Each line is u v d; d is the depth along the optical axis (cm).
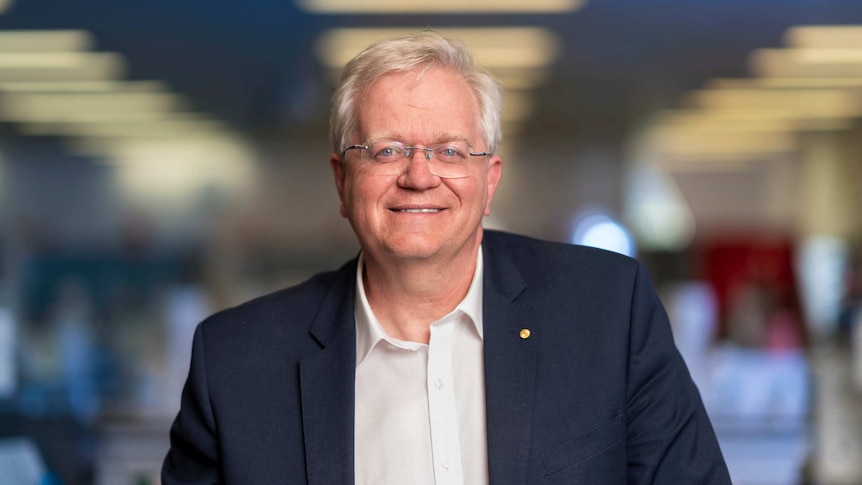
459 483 145
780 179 1350
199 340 159
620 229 1352
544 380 148
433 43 148
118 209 1423
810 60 858
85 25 740
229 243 1431
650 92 1000
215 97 1034
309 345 158
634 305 155
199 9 705
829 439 618
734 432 627
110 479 586
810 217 1341
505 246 169
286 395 153
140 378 848
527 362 149
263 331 159
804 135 1295
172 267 1418
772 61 861
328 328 158
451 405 149
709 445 151
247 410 152
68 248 1406
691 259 1266
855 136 1277
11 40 787
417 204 144
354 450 148
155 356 941
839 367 757
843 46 802
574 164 1359
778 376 734
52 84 962
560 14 702
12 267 1362
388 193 146
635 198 1366
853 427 629
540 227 1380
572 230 1370
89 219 1420
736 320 933
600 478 143
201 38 779
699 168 1362
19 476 568
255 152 1414
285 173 1427
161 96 1023
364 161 147
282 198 1437
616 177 1365
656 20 729
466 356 152
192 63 867
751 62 865
